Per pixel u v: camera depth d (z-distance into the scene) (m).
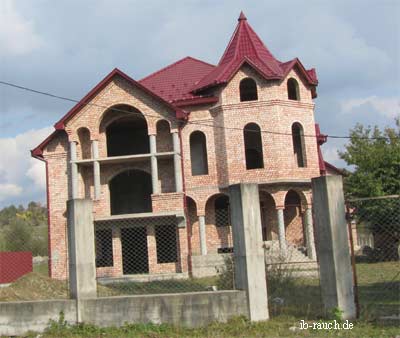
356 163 30.44
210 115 28.42
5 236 36.09
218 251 28.52
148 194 31.19
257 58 29.03
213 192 27.95
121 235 28.86
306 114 28.42
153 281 25.00
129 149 31.28
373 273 21.53
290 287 14.27
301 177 27.42
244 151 27.45
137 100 28.03
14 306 11.45
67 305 11.47
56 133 28.98
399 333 10.34
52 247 28.22
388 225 26.09
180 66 33.00
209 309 11.45
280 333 10.68
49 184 28.81
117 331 11.17
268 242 26.72
